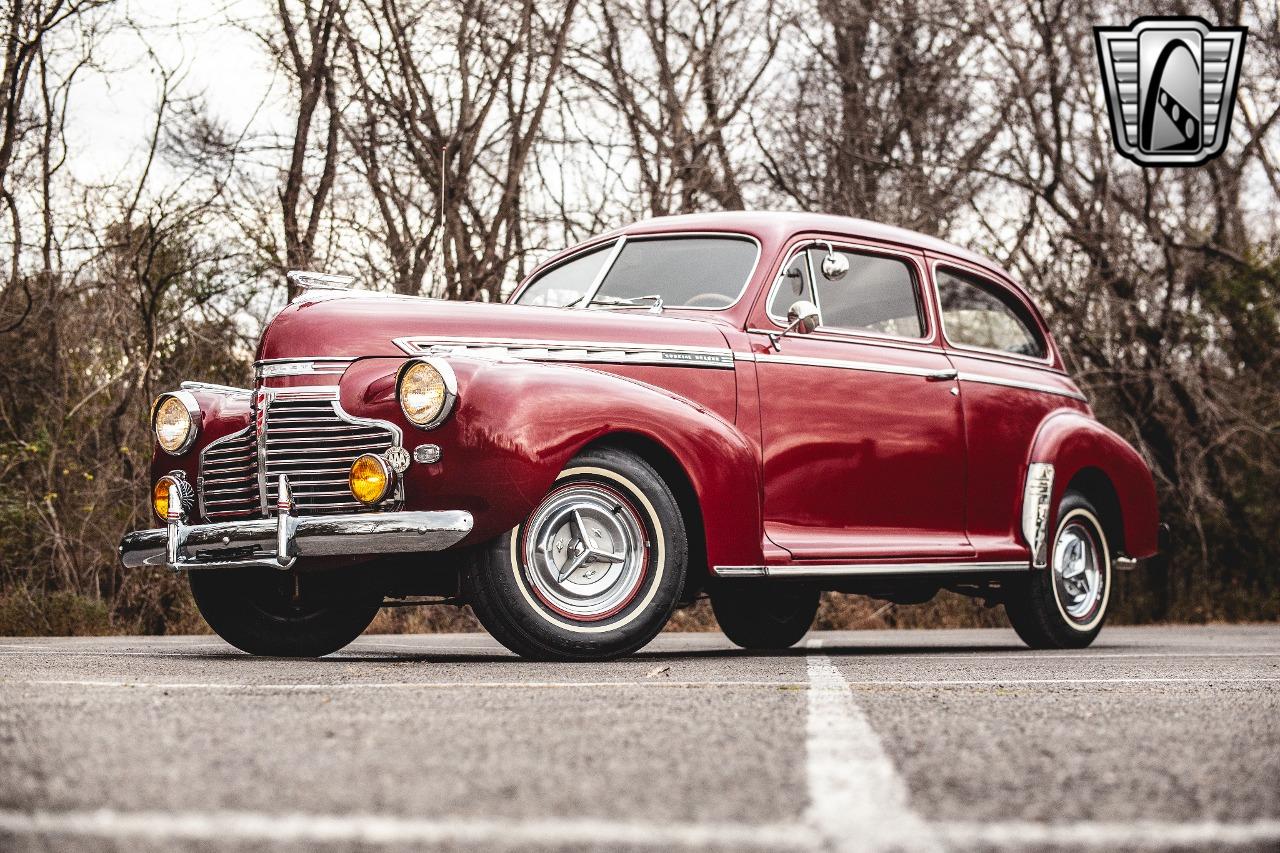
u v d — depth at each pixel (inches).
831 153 589.9
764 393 225.0
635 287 242.1
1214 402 555.5
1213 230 588.4
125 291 464.4
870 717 114.3
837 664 192.4
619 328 215.2
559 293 249.6
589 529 193.9
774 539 222.1
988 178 561.3
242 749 93.5
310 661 193.0
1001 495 260.5
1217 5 571.5
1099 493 286.5
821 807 74.6
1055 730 106.4
